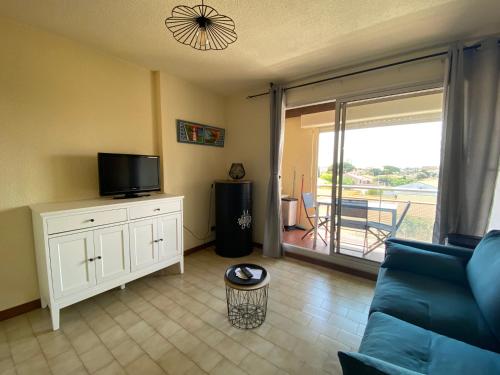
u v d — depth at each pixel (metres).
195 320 1.84
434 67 2.16
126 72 2.51
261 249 3.49
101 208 1.93
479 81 1.91
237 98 3.59
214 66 2.63
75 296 1.83
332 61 2.47
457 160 2.01
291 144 4.87
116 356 1.48
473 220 1.97
